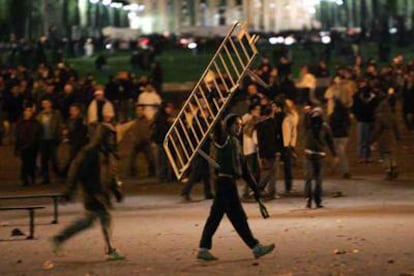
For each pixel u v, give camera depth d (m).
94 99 41.22
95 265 19.66
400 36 113.56
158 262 19.80
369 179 36.97
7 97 51.22
